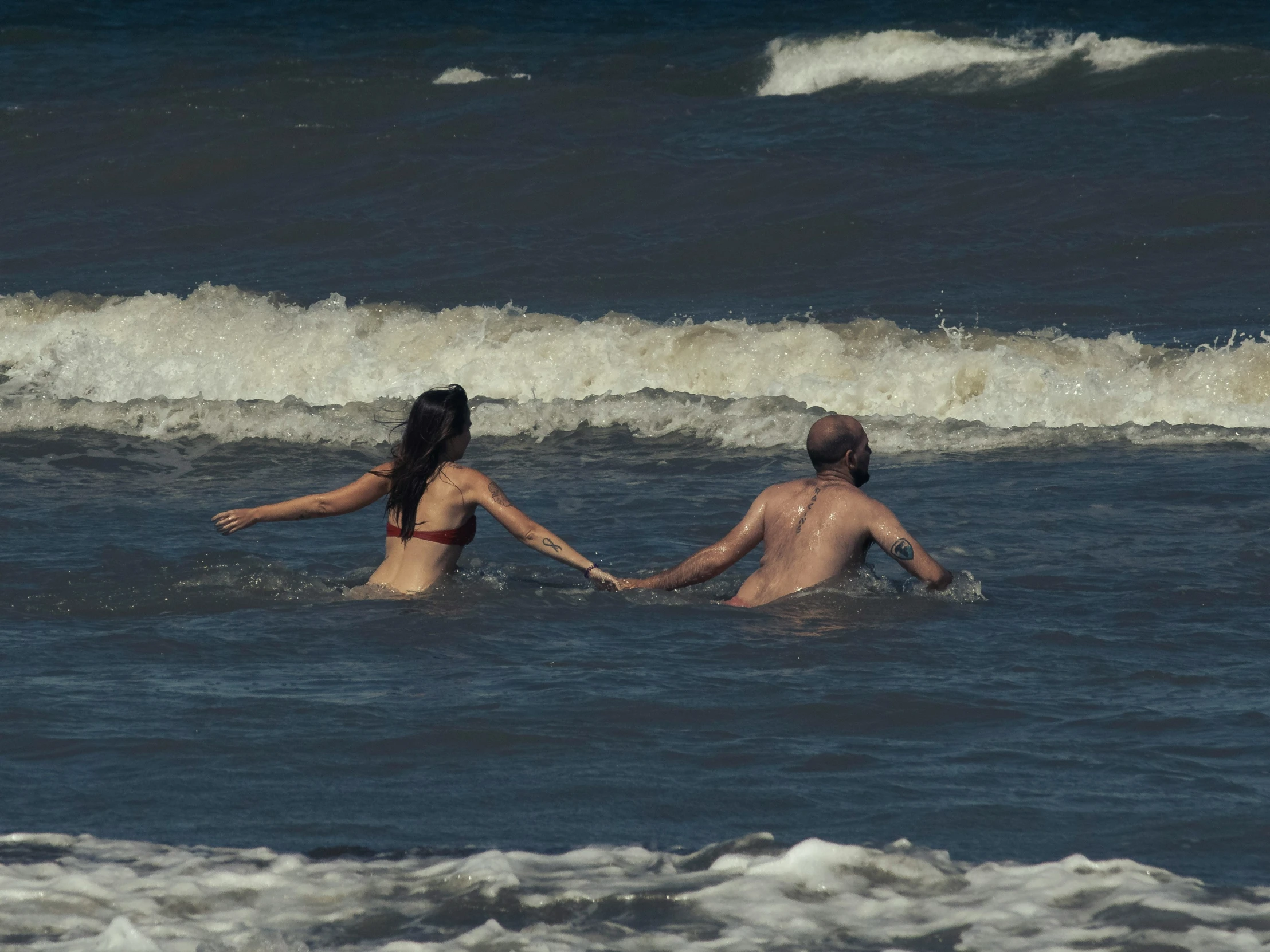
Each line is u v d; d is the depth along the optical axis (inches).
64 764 727.7
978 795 678.5
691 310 2529.5
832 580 1108.5
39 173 3764.8
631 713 815.7
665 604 1091.9
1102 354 1973.4
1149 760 726.5
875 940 503.5
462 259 2952.8
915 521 1353.3
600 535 1327.5
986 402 1865.2
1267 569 1151.6
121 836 628.7
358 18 5959.6
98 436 1818.4
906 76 4507.9
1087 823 639.1
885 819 649.0
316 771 718.5
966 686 868.0
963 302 2532.0
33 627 1019.9
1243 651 939.3
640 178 3452.3
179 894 545.6
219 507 1451.8
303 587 1131.9
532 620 1041.5
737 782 700.7
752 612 1066.1
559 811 662.5
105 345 2170.3
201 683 878.4
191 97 4318.4
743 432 1770.4
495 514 1137.4
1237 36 5029.5
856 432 1162.6
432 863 585.0
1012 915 519.5
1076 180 3275.1
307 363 2112.5
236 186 3646.7
